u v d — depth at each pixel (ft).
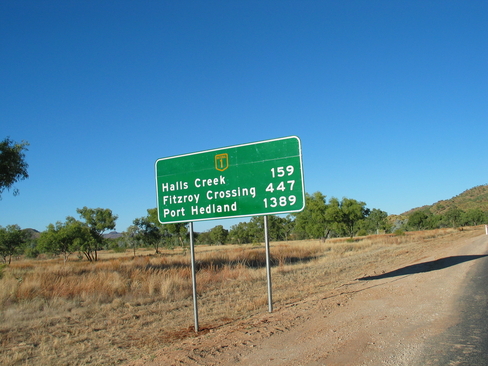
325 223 157.69
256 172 28.45
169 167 31.32
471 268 48.75
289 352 19.72
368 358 17.83
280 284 50.52
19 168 60.18
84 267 80.23
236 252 111.34
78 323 31.40
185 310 36.01
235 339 22.97
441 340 19.97
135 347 24.26
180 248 257.55
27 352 23.73
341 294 37.93
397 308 28.96
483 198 492.13
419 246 113.29
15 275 60.34
